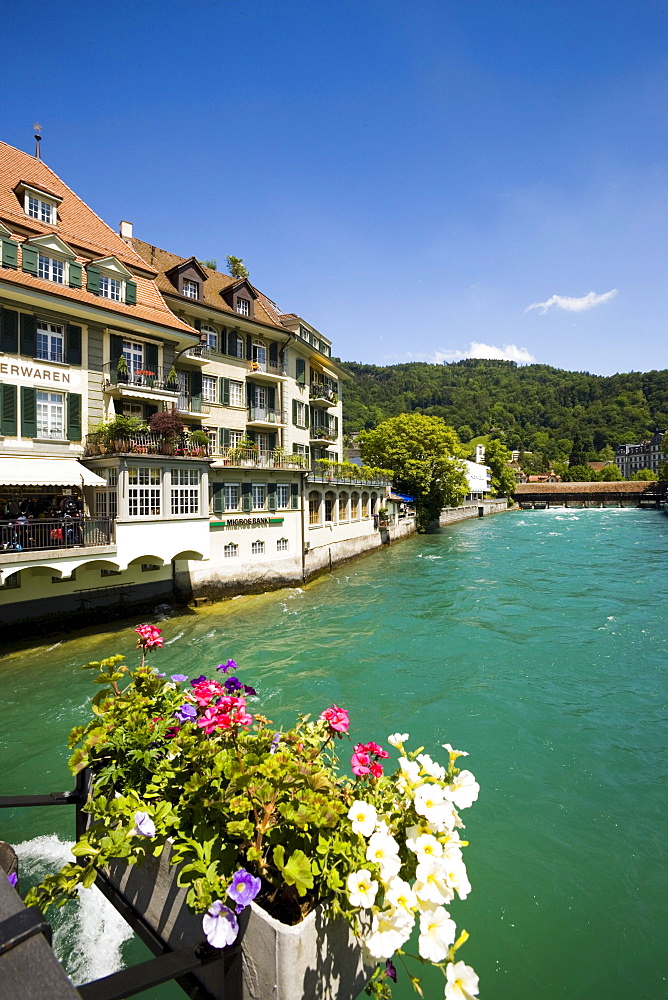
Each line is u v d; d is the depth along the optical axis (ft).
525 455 517.14
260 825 8.77
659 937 15.94
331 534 102.73
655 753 27.45
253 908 7.84
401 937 7.59
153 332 65.98
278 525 83.15
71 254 60.59
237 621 58.95
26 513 52.29
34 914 6.34
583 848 20.04
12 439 53.98
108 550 51.70
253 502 78.59
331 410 131.44
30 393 55.31
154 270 80.33
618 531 160.15
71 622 55.11
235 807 8.54
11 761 28.09
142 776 10.64
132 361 65.72
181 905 8.77
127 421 55.77
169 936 8.99
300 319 109.09
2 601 50.49
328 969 8.07
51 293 54.95
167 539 57.21
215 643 49.73
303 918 7.93
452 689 36.47
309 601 69.41
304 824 8.27
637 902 17.31
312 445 117.60
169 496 57.52
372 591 75.00
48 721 33.24
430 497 175.01
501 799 23.32
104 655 46.96
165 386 66.59
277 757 9.41
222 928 7.31
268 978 7.52
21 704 36.06
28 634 52.03
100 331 62.23
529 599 65.72
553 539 140.77
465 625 53.93
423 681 38.24
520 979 14.42
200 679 12.64
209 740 10.48
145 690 13.00
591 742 28.68
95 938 13.84
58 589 54.29
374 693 35.96
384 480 137.90
